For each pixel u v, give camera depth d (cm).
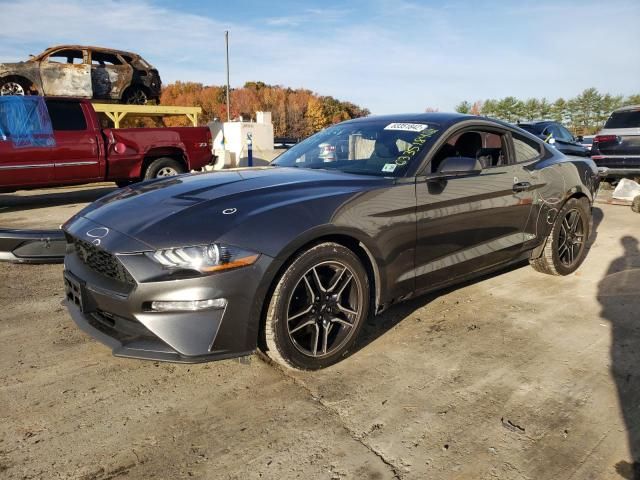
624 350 303
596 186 474
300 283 259
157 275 229
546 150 432
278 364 284
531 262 446
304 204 261
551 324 343
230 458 206
